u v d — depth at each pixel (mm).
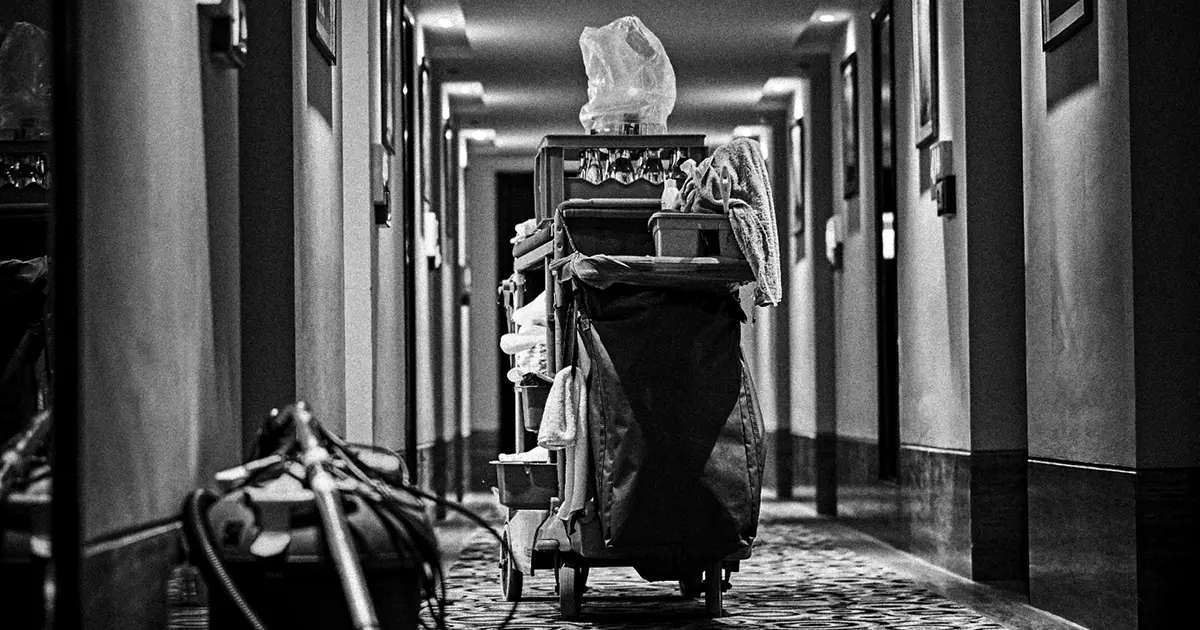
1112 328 5520
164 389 2896
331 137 5359
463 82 13031
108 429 2525
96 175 2496
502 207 17656
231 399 3578
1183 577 5273
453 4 10258
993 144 7512
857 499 10641
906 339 8891
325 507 2740
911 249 8766
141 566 2672
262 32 4285
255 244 4270
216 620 2791
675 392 5582
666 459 5520
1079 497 5859
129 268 2676
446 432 11945
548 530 5895
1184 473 5281
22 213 3996
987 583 7324
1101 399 5641
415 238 9648
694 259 5695
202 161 3289
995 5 7520
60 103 2404
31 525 2492
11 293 3775
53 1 2408
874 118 9969
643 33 6941
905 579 7500
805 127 12938
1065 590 6004
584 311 5730
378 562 2812
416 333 9531
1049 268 6270
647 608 6293
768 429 15547
